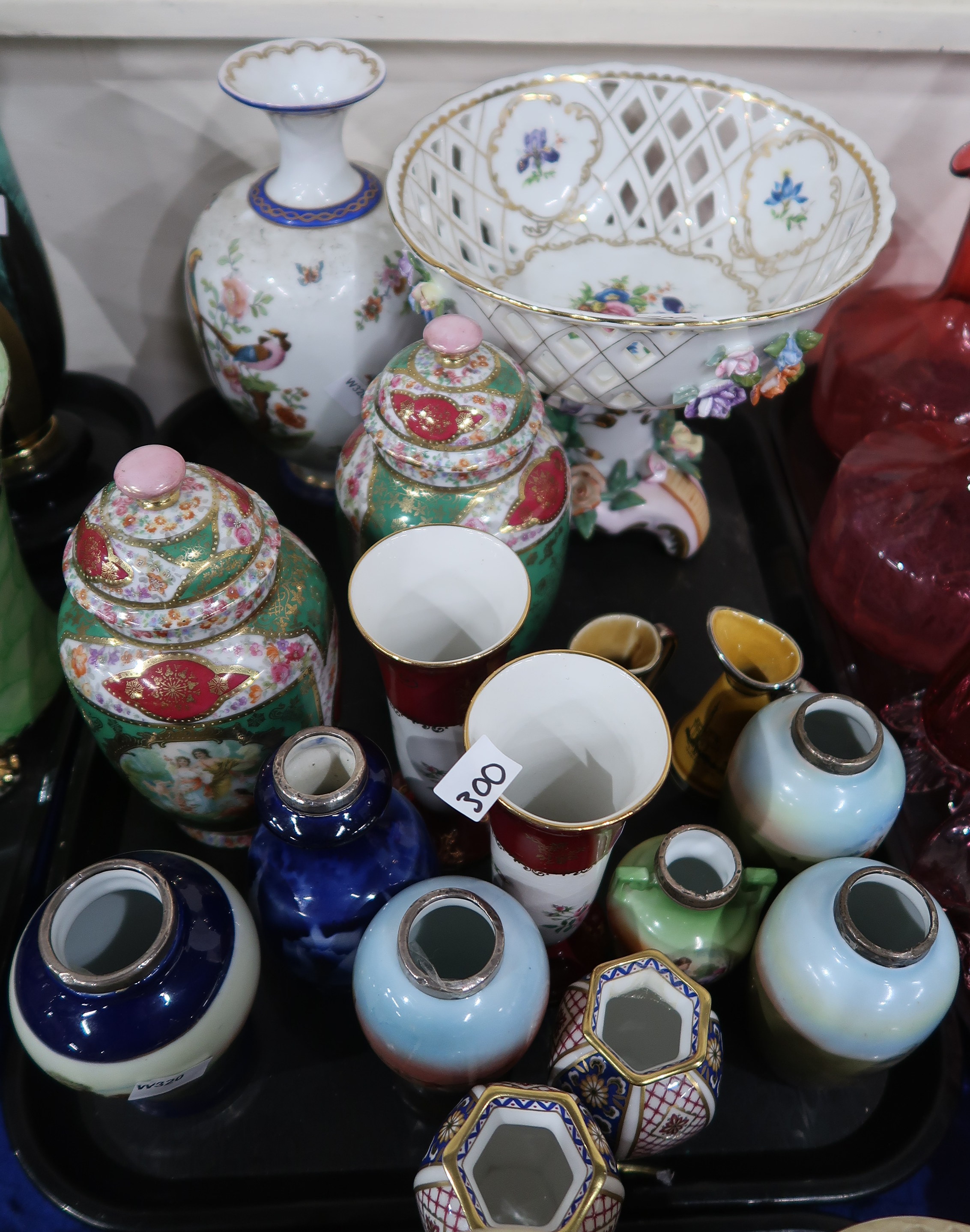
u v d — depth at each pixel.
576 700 0.61
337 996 0.70
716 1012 0.72
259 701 0.63
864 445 0.90
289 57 0.82
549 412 0.91
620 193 0.93
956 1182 0.69
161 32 0.89
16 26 0.88
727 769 0.73
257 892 0.64
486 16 0.90
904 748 0.87
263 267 0.83
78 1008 0.54
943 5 0.89
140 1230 0.61
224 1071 0.67
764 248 0.90
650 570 1.04
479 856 0.79
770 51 0.94
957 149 1.01
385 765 0.61
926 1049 0.69
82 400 1.11
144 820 0.83
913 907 0.61
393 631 0.68
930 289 1.07
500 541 0.65
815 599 0.96
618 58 0.95
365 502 0.73
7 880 0.76
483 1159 0.55
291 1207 0.62
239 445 1.14
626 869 0.65
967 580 0.81
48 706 0.83
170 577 0.59
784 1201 0.63
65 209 1.05
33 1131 0.64
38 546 0.97
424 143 0.86
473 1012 0.54
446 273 0.73
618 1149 0.58
